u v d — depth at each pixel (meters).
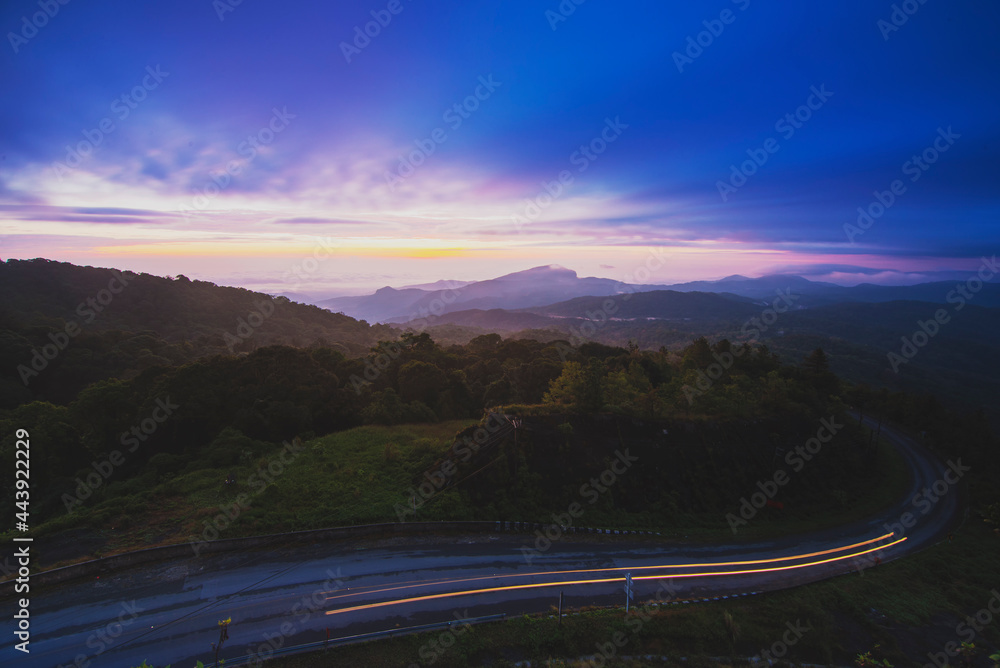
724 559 24.36
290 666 15.34
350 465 29.80
